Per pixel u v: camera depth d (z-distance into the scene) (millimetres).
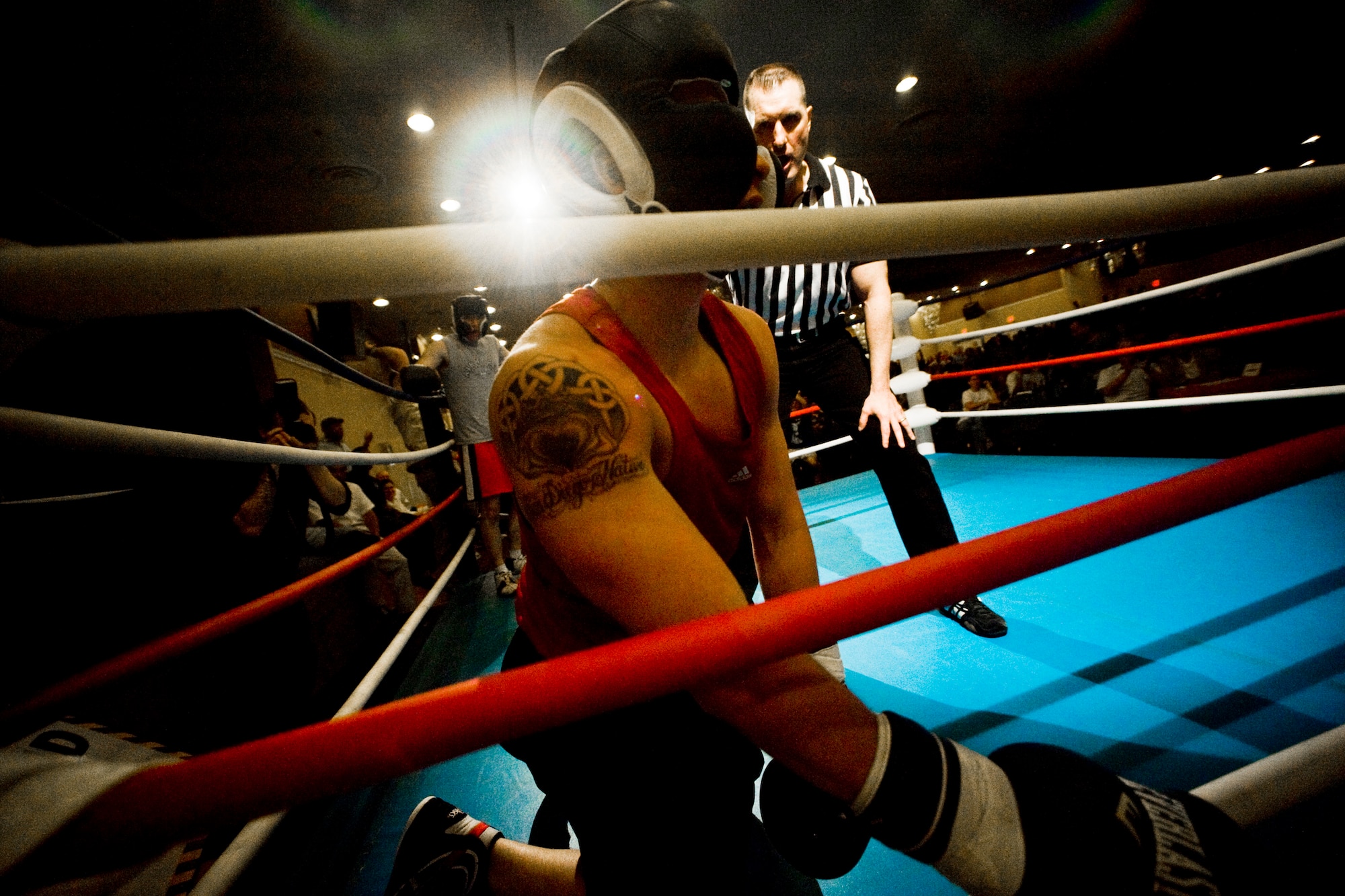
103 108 4035
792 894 922
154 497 1504
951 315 15109
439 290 362
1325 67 5957
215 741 1317
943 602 393
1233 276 2008
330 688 1874
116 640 1259
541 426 458
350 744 321
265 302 337
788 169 1653
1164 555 1855
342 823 1240
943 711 1280
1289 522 1915
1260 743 1023
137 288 318
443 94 4660
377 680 1179
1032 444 5117
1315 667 1183
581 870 783
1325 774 483
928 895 894
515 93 4762
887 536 2650
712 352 664
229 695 1458
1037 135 6809
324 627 2078
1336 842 815
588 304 590
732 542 677
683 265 375
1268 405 3518
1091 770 406
